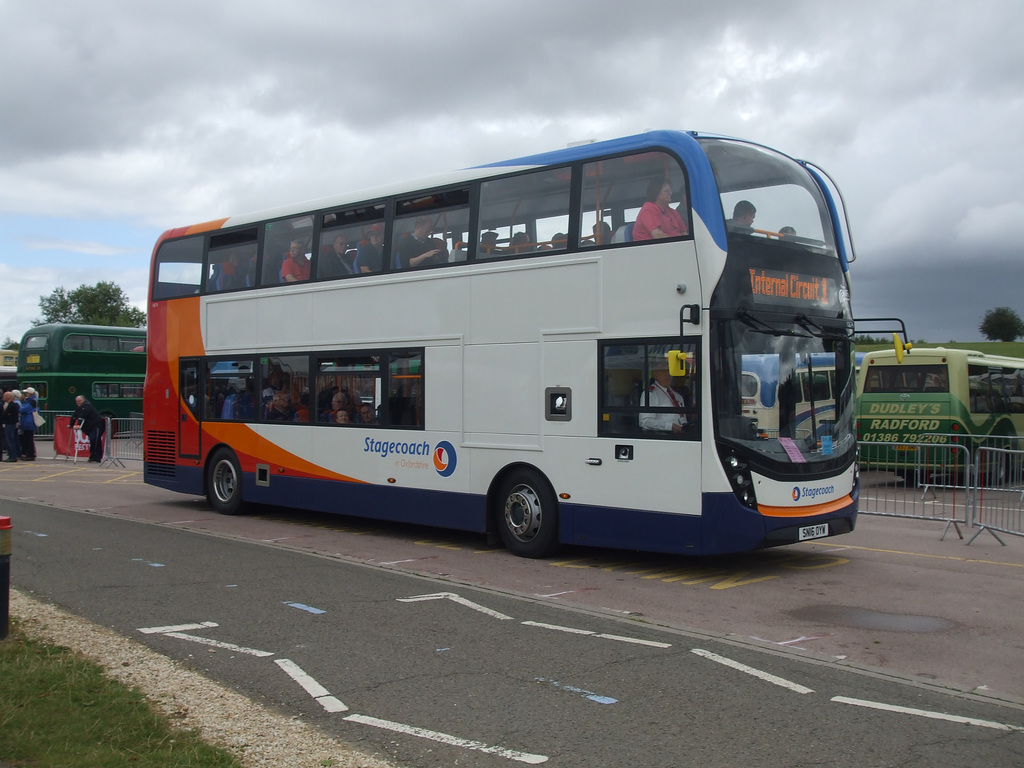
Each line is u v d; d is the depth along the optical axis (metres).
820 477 9.83
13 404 26.72
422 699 5.63
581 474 10.23
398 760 4.64
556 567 10.30
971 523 13.15
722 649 6.82
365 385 12.65
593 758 4.68
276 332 13.94
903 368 21.45
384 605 8.26
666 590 9.06
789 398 9.75
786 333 9.72
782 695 5.72
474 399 11.29
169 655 6.55
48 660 6.02
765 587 9.23
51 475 22.39
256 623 7.55
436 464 11.71
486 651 6.73
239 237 14.69
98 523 13.77
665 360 9.57
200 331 15.28
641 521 9.71
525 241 10.85
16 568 9.97
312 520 14.45
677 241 9.52
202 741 4.69
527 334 10.74
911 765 4.60
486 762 4.62
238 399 14.61
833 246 10.62
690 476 9.36
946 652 6.79
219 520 14.33
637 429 9.77
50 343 34.81
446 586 9.16
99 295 104.25
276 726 5.03
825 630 7.45
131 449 25.97
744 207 9.71
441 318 11.66
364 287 12.63
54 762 4.31
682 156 9.55
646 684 5.94
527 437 10.74
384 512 12.35
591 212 10.25
